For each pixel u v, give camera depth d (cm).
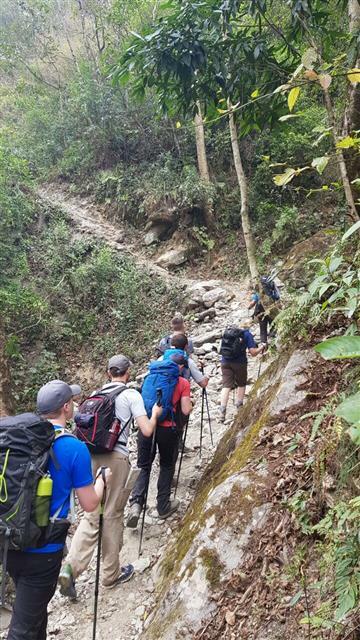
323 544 212
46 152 1928
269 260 1291
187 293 1276
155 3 1686
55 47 2100
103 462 355
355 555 177
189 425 645
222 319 1123
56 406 258
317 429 260
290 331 385
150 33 467
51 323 1292
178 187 1496
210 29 457
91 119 1789
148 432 361
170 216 1475
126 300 1319
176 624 248
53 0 2252
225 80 479
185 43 440
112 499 358
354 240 318
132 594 354
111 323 1302
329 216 1254
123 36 1767
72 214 1656
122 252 1484
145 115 1734
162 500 442
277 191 1410
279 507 258
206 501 320
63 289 1387
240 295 1229
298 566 218
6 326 1232
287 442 300
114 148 1755
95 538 355
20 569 234
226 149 1565
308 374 335
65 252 1484
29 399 1112
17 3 2019
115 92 1759
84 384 1191
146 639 270
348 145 204
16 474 223
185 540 325
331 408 243
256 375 750
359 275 246
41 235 1561
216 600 245
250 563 248
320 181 1338
